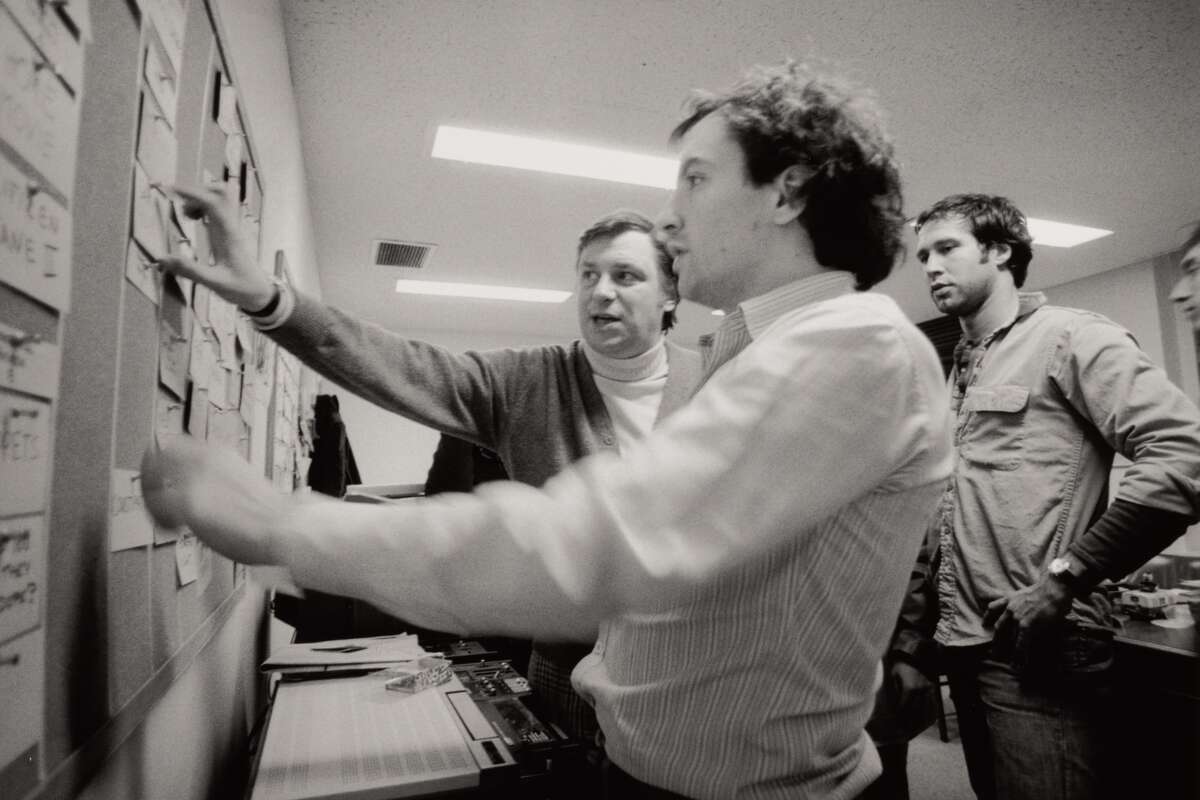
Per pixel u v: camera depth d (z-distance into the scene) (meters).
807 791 0.56
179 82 0.71
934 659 1.26
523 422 1.13
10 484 0.38
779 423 0.41
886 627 0.56
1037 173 2.94
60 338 0.45
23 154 0.39
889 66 2.15
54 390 0.44
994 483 1.20
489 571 0.36
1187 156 2.79
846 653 0.54
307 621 1.65
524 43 1.98
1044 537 1.14
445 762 0.81
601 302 1.15
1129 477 1.04
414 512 0.38
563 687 1.05
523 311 5.29
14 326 0.38
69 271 0.46
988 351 1.29
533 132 2.50
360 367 0.91
